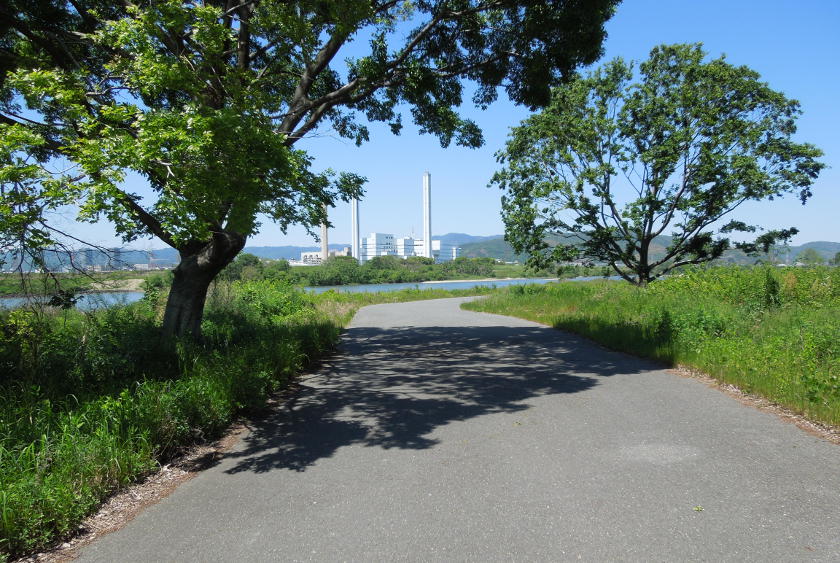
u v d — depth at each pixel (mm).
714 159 24141
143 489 4441
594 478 4191
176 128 5410
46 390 5867
